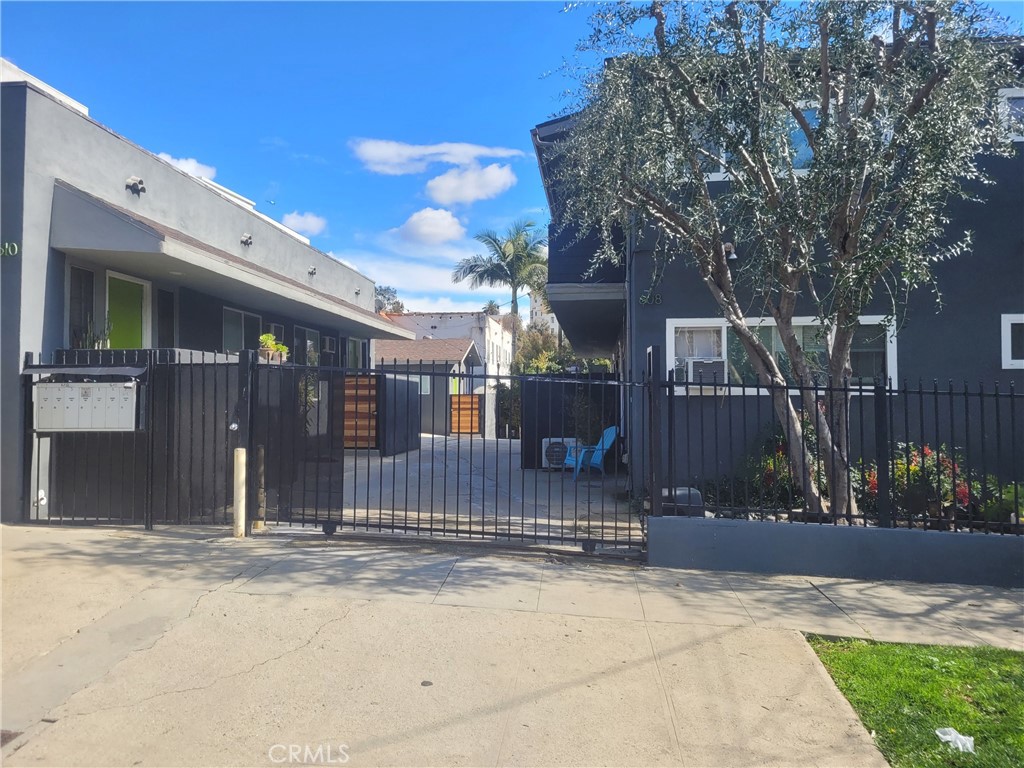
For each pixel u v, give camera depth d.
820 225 7.14
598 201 8.27
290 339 15.12
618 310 13.73
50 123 8.38
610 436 12.55
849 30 7.38
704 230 8.19
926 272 6.92
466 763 3.40
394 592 5.68
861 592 6.11
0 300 7.92
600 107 8.19
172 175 10.85
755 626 5.23
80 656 4.43
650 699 4.08
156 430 7.99
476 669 4.38
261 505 7.51
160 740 3.52
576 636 4.94
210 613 5.14
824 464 7.82
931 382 9.37
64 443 8.17
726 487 9.04
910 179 6.75
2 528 7.50
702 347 10.05
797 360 7.86
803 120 7.84
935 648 4.92
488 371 41.25
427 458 16.70
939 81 7.00
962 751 3.59
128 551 6.66
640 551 7.14
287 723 3.70
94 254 8.77
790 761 3.50
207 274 10.12
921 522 7.33
